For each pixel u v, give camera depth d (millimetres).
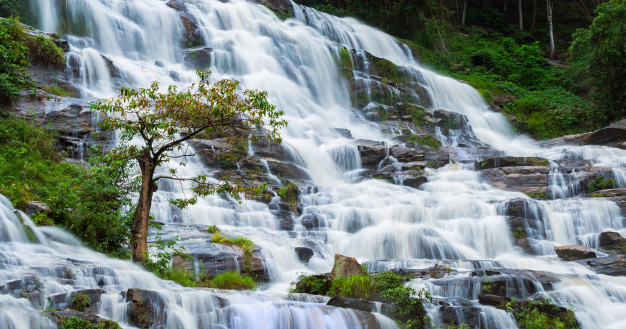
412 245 19312
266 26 38969
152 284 13156
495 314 13086
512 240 19859
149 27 34438
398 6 48719
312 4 51000
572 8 61531
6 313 9922
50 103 22594
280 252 17453
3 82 21500
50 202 16500
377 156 28328
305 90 36188
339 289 14211
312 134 29875
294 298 13242
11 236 13742
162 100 14781
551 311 13320
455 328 12828
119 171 16812
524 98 41562
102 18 32406
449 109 39406
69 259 13141
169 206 19125
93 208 16094
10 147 19594
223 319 11695
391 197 23453
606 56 35500
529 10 62594
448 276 15141
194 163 23328
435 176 25844
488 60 48219
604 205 20891
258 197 21969
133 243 14484
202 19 37344
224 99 14672
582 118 38500
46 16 30781
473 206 21094
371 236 19688
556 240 20406
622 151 28219
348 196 23641
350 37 43719
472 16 59562
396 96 37875
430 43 48406
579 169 24875
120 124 14688
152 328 11141
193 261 15242
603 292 14609
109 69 28516
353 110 36531
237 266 15734
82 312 10672
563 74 46344
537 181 24344
